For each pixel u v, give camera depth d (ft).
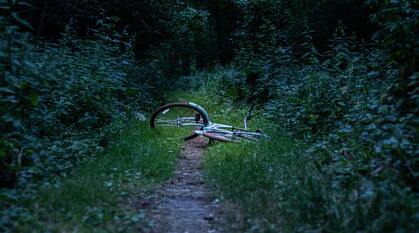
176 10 79.00
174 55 106.73
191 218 17.69
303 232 14.80
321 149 24.88
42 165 20.16
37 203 16.71
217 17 111.14
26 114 23.79
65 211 16.40
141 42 67.72
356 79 31.04
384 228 13.55
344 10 61.46
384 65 28.84
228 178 22.18
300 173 21.35
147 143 29.48
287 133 32.01
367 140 22.02
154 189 21.17
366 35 60.39
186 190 21.84
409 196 15.48
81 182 19.35
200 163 28.17
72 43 40.50
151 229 16.26
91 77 33.78
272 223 15.85
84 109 31.07
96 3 58.90
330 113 30.32
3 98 20.74
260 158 25.86
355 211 14.84
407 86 22.90
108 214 16.47
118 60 44.39
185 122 37.68
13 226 14.73
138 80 52.37
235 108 49.96
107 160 23.94
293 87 38.24
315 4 64.69
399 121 21.40
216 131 34.24
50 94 28.40
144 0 63.62
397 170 18.47
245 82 52.47
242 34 63.36
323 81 32.76
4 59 22.06
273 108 38.19
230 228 16.24
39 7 55.47
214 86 62.44
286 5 68.13
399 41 23.04
